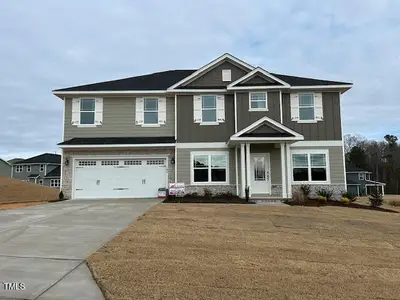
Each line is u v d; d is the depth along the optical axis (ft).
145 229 30.01
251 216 39.04
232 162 62.39
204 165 62.49
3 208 48.19
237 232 30.48
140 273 18.62
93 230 29.53
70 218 36.17
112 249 23.08
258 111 62.23
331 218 39.65
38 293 15.62
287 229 32.89
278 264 21.61
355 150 202.49
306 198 57.41
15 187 92.58
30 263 19.88
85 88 65.57
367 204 57.67
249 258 22.53
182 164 62.49
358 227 35.29
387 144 218.79
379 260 23.95
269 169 61.87
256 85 62.13
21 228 30.30
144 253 22.48
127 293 15.90
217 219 36.32
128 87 66.54
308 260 22.91
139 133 65.16
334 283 18.62
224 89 63.62
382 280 19.57
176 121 63.62
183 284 17.31
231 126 63.36
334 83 63.67
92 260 20.49
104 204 50.37
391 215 45.14
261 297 16.14
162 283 17.33
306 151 62.59
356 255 24.97
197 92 63.82
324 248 26.53
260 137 56.34
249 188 56.59
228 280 18.20
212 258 22.13
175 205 47.83
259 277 18.93
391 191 198.70
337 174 62.08
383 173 204.13
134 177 63.21
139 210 42.37
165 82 69.67
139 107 65.46
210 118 63.72
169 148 63.36
